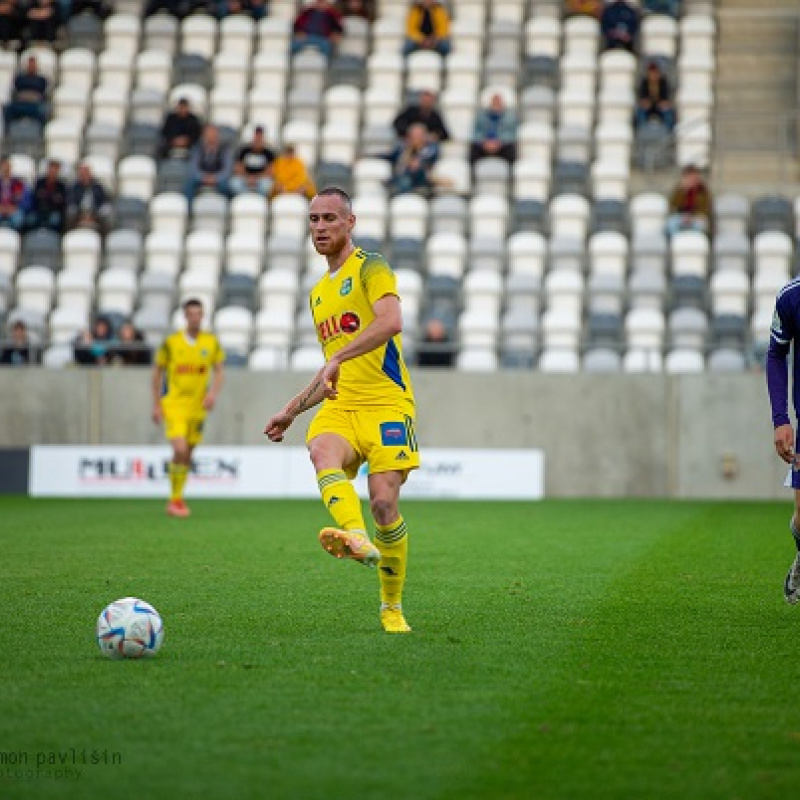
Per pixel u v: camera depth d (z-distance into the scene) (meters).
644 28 108.12
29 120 102.06
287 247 92.81
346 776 18.83
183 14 111.56
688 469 83.81
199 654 27.50
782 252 92.38
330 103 104.69
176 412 65.38
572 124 103.88
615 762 19.61
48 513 67.69
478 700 23.38
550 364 87.69
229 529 58.09
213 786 18.38
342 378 29.70
